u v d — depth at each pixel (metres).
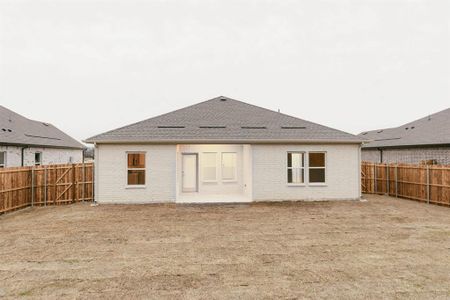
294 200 15.07
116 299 4.97
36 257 7.08
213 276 5.91
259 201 14.88
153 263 6.64
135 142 14.44
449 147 18.59
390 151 24.41
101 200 14.45
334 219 11.09
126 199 14.52
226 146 17.69
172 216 11.63
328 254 7.23
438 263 6.59
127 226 10.08
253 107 19.06
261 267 6.38
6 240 8.52
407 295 5.08
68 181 15.18
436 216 11.64
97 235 8.98
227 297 5.01
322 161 15.45
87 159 46.88
